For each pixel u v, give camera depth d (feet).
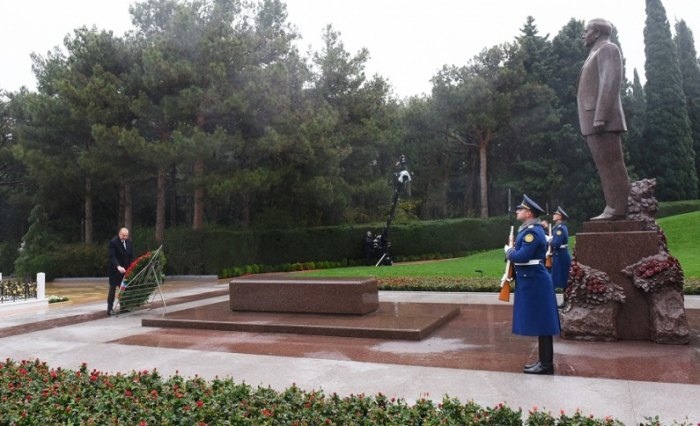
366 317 27.84
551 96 107.45
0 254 90.94
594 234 22.85
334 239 88.63
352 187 93.81
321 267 86.48
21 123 88.84
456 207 132.36
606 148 23.38
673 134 123.54
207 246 73.20
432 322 25.76
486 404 14.55
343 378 17.63
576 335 22.30
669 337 20.95
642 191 23.09
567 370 17.75
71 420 12.71
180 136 64.69
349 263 89.61
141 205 103.76
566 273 30.71
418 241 95.45
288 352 21.84
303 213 91.09
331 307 28.76
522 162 111.14
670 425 12.51
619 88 22.98
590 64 23.68
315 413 12.67
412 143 122.72
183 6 68.33
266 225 86.63
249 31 74.95
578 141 107.55
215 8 69.87
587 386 15.87
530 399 14.87
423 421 12.12
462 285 42.68
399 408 12.96
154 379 16.20
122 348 23.72
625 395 14.89
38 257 77.36
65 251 79.20
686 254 60.95
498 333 24.73
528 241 17.43
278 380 17.62
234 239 75.56
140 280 35.88
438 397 15.30
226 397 13.88
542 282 17.47
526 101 107.55
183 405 13.47
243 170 71.41
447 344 22.58
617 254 22.41
